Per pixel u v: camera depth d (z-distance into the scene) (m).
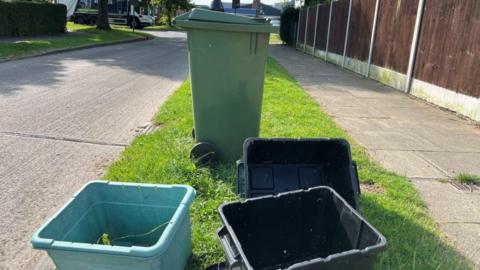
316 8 16.56
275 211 2.18
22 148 4.14
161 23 47.00
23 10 16.59
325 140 2.83
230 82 3.41
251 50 3.34
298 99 6.63
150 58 13.32
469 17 6.09
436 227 2.79
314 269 1.56
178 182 3.17
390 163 4.01
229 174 3.37
